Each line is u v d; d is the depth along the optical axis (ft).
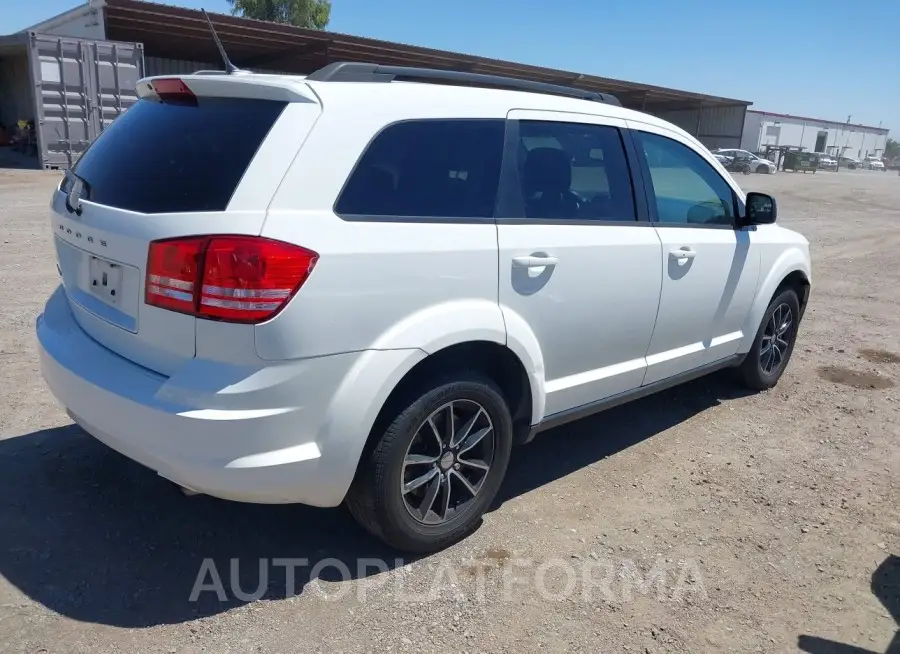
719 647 8.93
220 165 8.64
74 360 9.53
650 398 17.12
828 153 229.25
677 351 14.21
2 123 80.12
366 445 9.43
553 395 11.65
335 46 84.79
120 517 10.96
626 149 12.89
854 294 29.99
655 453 14.17
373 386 8.98
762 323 16.65
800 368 19.81
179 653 8.35
